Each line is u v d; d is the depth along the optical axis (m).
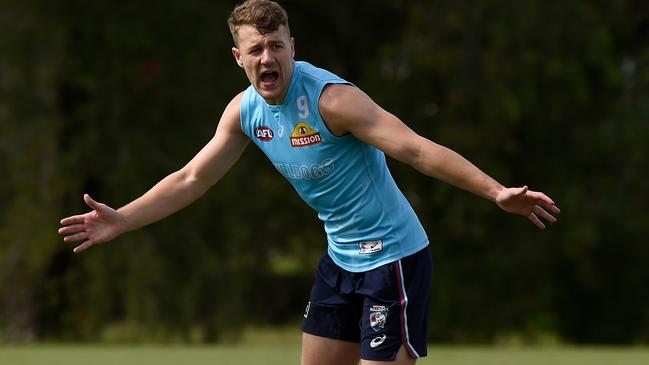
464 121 63.91
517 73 62.22
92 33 55.28
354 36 73.56
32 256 55.22
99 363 36.34
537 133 67.50
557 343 67.19
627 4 69.50
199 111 57.72
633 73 71.62
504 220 66.19
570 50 63.78
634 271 69.25
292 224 66.75
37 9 55.00
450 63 63.56
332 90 15.98
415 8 65.31
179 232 56.41
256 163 63.44
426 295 16.83
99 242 17.02
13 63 55.34
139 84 56.44
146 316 55.28
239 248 58.12
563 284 67.94
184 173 17.56
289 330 74.38
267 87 16.00
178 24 57.66
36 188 55.66
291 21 72.75
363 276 16.80
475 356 41.47
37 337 56.56
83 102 57.09
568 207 65.69
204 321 57.03
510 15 62.31
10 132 56.19
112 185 55.25
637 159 68.00
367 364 16.62
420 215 65.88
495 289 65.56
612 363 38.09
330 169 16.41
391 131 15.60
